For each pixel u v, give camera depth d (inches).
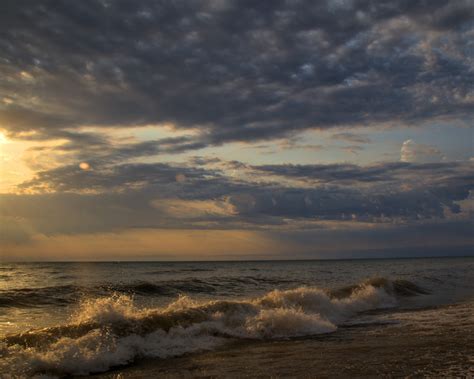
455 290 927.0
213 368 273.1
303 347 340.2
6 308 586.2
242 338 379.6
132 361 295.1
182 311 416.2
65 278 1298.0
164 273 1721.2
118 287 842.2
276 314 432.8
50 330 323.6
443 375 242.5
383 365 268.2
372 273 1711.4
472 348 315.9
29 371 252.5
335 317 522.0
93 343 302.8
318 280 1241.4
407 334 387.5
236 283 1075.3
